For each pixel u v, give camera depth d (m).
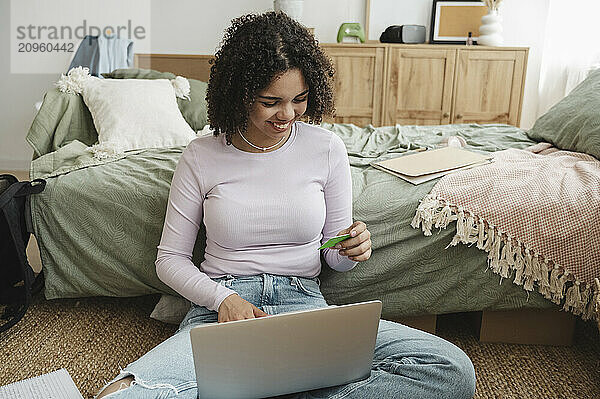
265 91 1.23
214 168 1.38
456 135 2.63
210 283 1.32
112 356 1.77
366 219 1.71
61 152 2.12
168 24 4.13
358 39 3.99
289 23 1.28
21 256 1.77
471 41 3.95
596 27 3.69
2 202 1.71
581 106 2.21
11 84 4.05
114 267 1.84
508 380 1.67
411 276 1.71
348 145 2.40
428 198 1.70
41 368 1.70
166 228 1.41
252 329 0.97
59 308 2.06
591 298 1.63
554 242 1.62
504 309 1.73
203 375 0.99
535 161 1.94
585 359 1.78
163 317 1.87
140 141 2.38
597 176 1.71
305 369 1.05
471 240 1.65
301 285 1.41
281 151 1.39
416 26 3.90
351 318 1.03
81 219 1.84
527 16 4.04
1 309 2.07
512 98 3.85
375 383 1.10
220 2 4.09
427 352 1.16
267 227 1.38
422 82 3.87
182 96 2.80
